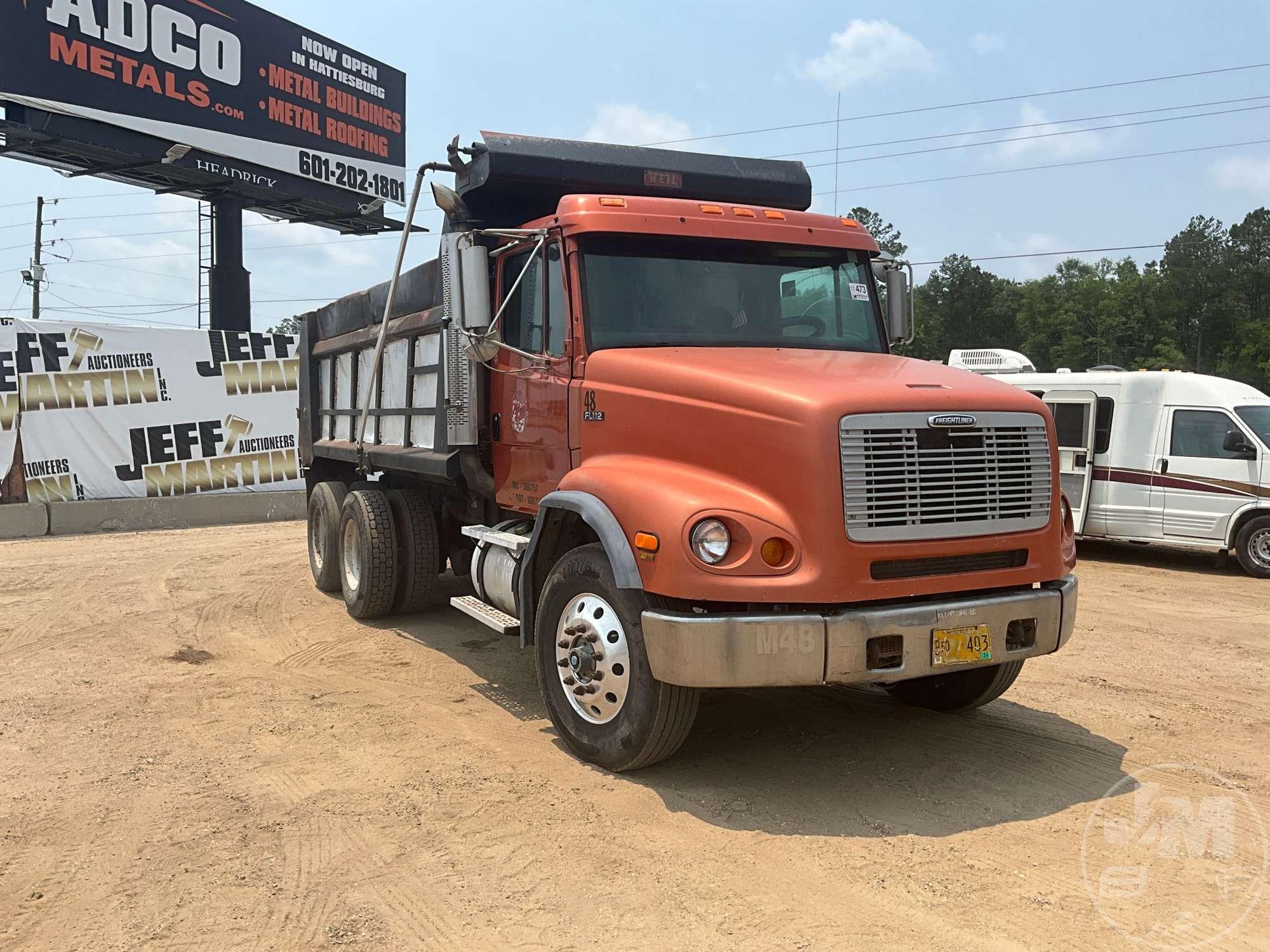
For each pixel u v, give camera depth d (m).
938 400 4.62
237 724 5.83
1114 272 119.12
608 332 5.56
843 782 4.86
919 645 4.45
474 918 3.53
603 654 4.91
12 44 18.08
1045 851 4.06
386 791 4.72
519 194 6.62
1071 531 5.22
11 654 7.55
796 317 6.04
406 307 7.94
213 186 23.30
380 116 26.73
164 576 11.24
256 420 18.03
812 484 4.33
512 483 6.41
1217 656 7.72
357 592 8.55
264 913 3.57
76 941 3.40
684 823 4.35
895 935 3.39
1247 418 12.22
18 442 15.47
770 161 7.09
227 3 22.19
